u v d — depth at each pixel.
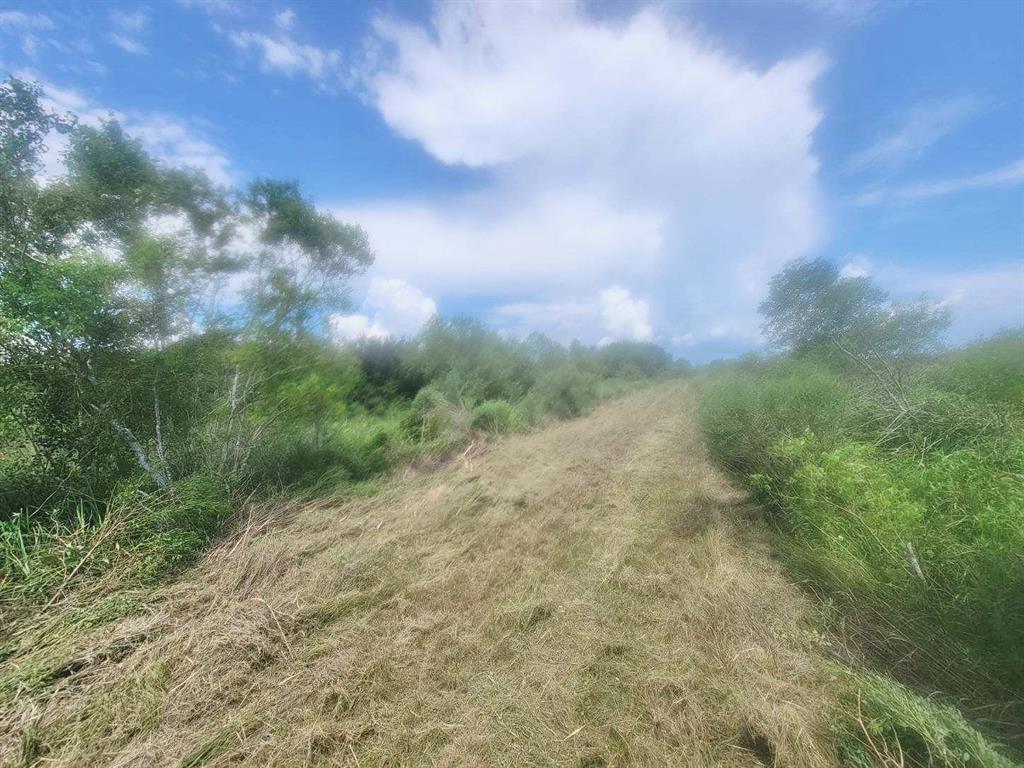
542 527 4.46
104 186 3.95
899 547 2.79
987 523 2.50
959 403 4.39
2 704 2.20
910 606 2.52
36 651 2.55
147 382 4.00
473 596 3.21
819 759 1.84
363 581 3.42
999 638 2.10
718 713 2.14
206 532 3.88
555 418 11.62
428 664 2.53
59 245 3.76
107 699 2.25
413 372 11.23
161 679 2.38
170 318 4.11
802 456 4.09
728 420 5.89
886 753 1.77
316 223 5.12
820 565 3.10
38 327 3.30
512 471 6.38
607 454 7.39
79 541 3.30
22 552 3.11
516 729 2.12
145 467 3.97
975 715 1.96
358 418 8.70
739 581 3.16
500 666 2.52
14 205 3.57
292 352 5.11
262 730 2.13
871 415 4.93
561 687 2.32
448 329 12.42
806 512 3.68
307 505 4.87
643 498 5.20
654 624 2.84
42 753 2.00
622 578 3.37
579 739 2.05
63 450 3.82
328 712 2.25
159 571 3.40
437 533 4.30
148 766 1.94
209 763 1.97
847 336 7.35
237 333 4.73
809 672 2.29
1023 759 1.73
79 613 2.85
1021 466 3.13
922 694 2.12
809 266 8.53
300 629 2.86
